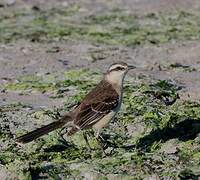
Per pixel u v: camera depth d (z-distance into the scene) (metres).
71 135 13.27
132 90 17.12
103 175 12.28
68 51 22.44
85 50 22.53
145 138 14.18
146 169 12.38
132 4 29.83
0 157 13.27
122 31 25.09
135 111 15.52
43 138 14.16
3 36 24.75
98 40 23.89
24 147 13.88
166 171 12.34
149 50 22.38
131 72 19.38
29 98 17.19
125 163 12.67
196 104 16.00
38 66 20.55
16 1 30.62
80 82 18.31
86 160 13.06
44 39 24.19
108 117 13.30
